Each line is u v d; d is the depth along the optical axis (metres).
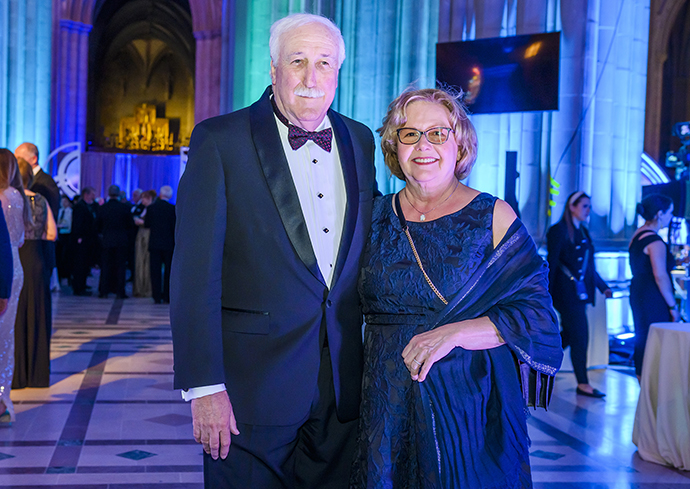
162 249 9.91
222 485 1.78
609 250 6.83
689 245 5.81
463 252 1.74
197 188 1.71
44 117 15.01
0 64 14.03
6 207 3.98
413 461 1.73
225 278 1.79
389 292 1.76
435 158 1.76
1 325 4.00
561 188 6.71
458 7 7.29
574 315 5.12
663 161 12.34
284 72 1.73
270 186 1.75
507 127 6.92
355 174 1.88
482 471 1.68
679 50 12.27
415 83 1.89
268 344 1.75
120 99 34.09
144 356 6.15
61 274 11.72
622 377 5.71
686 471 3.56
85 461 3.46
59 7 20.98
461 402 1.69
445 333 1.66
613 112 6.89
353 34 7.97
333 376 1.80
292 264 1.75
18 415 4.24
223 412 1.71
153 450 3.67
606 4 6.76
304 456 1.91
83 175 22.30
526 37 6.27
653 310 4.75
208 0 19.89
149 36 33.59
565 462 3.68
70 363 5.77
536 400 1.78
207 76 20.03
